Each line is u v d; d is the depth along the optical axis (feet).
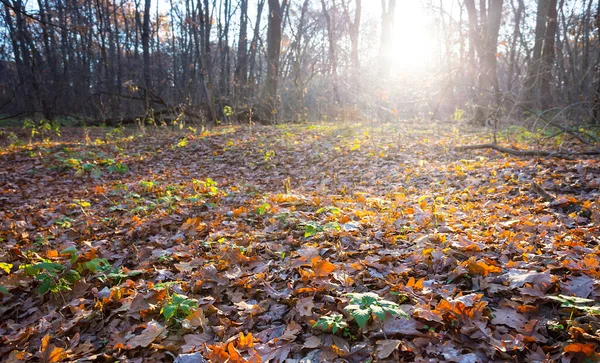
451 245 10.34
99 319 8.78
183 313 8.36
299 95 59.31
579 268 8.43
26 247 13.38
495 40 47.19
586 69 41.42
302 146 31.96
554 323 7.07
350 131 38.63
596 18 41.19
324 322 7.07
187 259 11.58
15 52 77.46
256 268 10.43
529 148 24.81
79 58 85.97
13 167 27.30
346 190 19.21
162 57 113.09
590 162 18.58
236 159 29.40
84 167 25.14
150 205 17.58
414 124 47.34
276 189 21.22
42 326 8.67
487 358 6.49
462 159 22.91
